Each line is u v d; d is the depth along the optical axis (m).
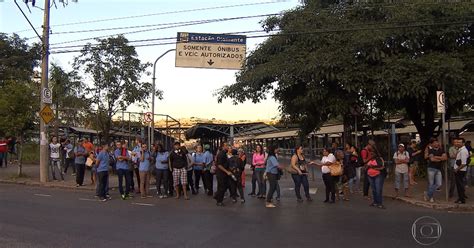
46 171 20.22
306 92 20.30
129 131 28.69
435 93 19.39
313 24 19.91
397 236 9.19
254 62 22.09
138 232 9.63
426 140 22.75
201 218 11.53
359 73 18.00
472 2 18.80
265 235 9.32
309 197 15.07
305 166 15.19
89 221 10.96
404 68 17.55
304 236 9.20
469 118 31.95
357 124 23.06
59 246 8.27
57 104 27.09
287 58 19.62
